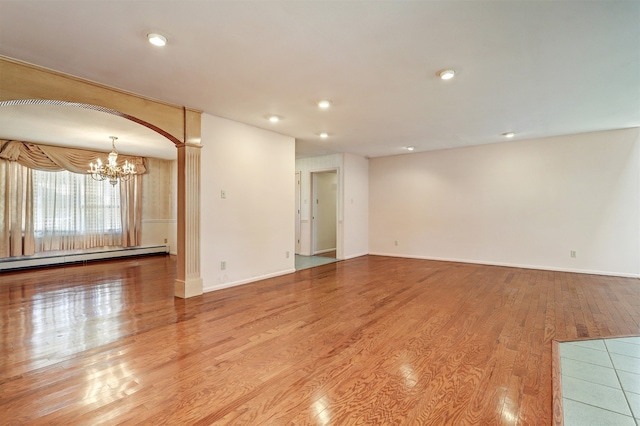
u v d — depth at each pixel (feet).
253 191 14.97
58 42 7.30
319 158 23.26
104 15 6.25
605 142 16.06
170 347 8.04
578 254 16.84
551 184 17.47
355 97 11.01
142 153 21.74
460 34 7.03
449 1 5.87
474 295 12.69
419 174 22.00
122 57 8.05
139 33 6.95
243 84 9.86
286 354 7.66
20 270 17.76
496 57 8.14
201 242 12.78
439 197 21.16
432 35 7.07
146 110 10.92
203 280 12.90
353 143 18.92
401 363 7.20
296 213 24.89
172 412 5.49
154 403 5.74
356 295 12.73
